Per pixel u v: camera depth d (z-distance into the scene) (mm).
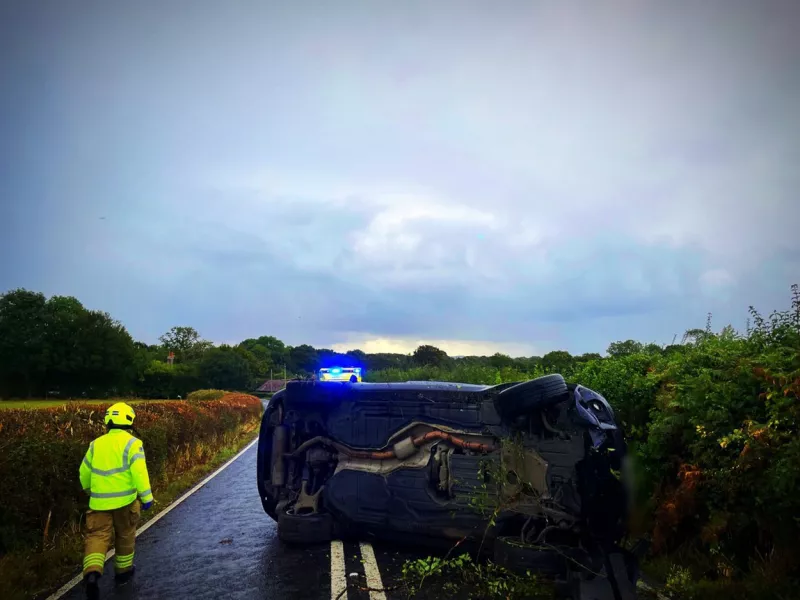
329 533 7352
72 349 79688
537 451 5902
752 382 5594
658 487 6367
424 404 6836
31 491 7062
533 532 5828
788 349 5457
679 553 5973
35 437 7684
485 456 6227
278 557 6816
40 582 6059
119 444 6031
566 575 5328
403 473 6848
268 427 8477
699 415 5816
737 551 5430
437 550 6754
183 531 8227
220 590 5688
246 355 109688
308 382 7629
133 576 6184
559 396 5770
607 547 5496
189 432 15375
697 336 7832
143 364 88875
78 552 7043
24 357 76938
